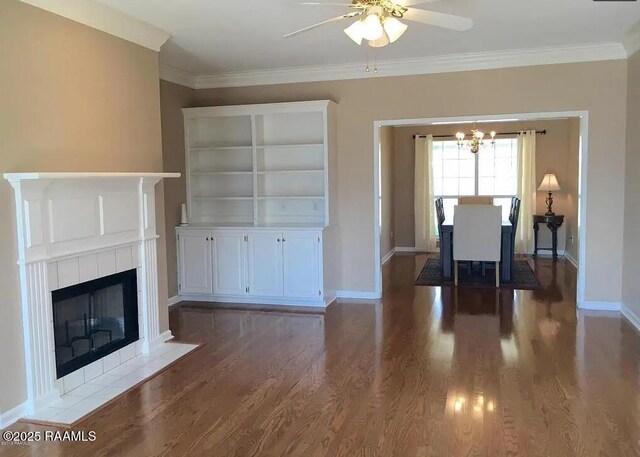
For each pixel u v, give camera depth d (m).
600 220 5.60
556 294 6.42
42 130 3.45
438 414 3.25
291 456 2.80
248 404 3.45
